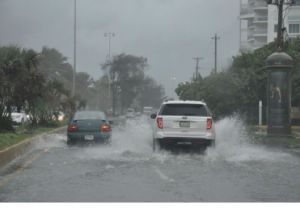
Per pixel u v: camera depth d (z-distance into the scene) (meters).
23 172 15.08
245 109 52.41
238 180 13.78
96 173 14.88
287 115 30.66
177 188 12.39
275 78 30.67
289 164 17.55
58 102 40.03
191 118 20.48
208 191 12.02
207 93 53.84
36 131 30.75
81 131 23.42
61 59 115.12
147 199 10.96
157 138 20.58
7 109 26.62
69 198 11.05
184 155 20.02
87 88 130.12
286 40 49.69
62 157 19.14
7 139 22.06
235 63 57.81
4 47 26.20
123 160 18.17
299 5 84.38
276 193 11.85
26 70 26.36
